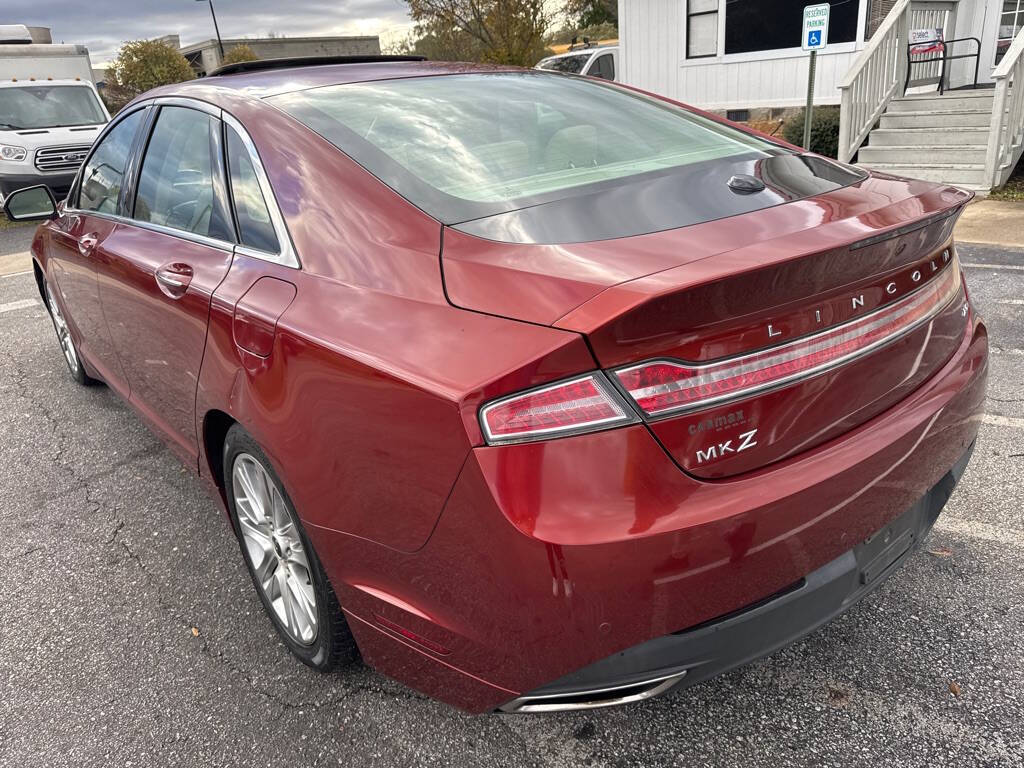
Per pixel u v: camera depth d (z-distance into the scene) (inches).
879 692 79.0
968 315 82.8
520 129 86.7
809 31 312.2
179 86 112.2
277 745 78.2
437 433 56.9
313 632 82.7
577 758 74.5
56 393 179.9
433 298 63.1
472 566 57.9
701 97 479.2
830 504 61.9
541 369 53.6
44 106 497.7
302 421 68.9
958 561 97.7
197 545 115.0
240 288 81.0
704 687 81.4
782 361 58.9
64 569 110.9
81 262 129.6
